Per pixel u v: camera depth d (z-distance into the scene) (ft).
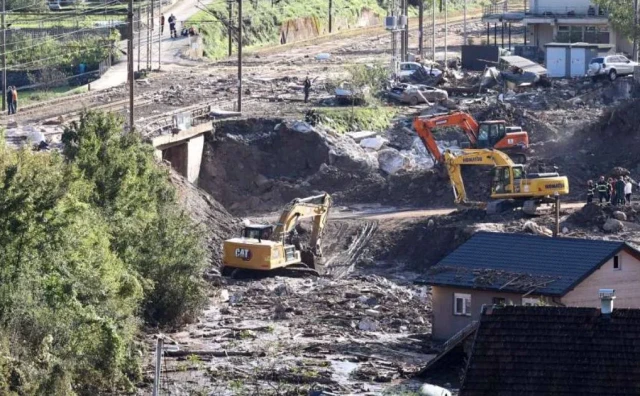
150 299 429.38
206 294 446.19
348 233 568.00
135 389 348.79
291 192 631.56
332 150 647.15
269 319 443.32
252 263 513.45
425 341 414.00
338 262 545.44
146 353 386.73
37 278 338.13
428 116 633.20
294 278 522.47
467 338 347.56
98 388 343.67
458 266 414.00
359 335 421.59
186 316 435.53
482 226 540.93
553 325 242.99
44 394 318.86
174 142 597.52
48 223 345.51
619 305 393.70
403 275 534.78
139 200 442.50
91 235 367.04
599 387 234.79
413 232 556.10
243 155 642.22
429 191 611.88
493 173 563.89
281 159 647.97
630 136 638.12
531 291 388.78
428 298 488.02
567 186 555.69
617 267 394.11
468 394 236.02
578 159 627.46
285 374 363.76
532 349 240.32
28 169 366.02
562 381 235.81
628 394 233.76
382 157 648.38
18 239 338.13
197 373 368.48
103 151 438.81
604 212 546.26
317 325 434.71
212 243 551.59
